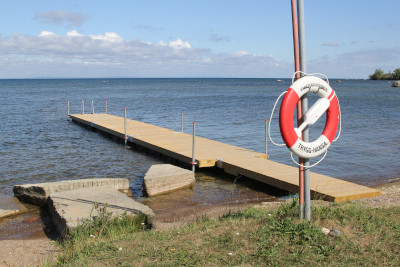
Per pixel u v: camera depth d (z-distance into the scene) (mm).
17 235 7230
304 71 5199
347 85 120625
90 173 12523
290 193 9586
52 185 9094
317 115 5223
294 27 5203
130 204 7523
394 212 6059
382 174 12383
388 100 49031
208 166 12289
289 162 14039
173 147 14312
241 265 4188
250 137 19812
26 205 9188
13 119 27469
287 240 4758
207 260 4363
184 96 59406
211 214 8375
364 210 6188
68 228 6355
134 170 13047
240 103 44375
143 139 16125
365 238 4812
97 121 22906
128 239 5398
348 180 11641
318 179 10039
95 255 4805
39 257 5988
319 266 4148
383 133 21094
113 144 18172
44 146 17281
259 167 11320
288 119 4992
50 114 31438
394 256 4348
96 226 6230
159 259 4473
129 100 49406
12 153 15500
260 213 6543
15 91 74500
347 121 26500
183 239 5102
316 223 5199
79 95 61312
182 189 10602
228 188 10859
